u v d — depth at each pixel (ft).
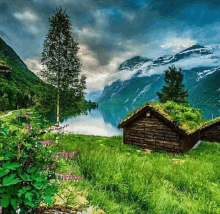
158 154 47.67
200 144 64.49
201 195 23.29
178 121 48.70
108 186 17.99
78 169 19.11
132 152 47.34
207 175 30.66
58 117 48.73
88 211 11.62
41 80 52.70
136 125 56.49
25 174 7.40
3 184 6.61
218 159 42.63
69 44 54.54
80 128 171.12
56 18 54.44
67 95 52.19
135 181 19.65
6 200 6.89
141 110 54.29
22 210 7.59
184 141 50.06
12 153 7.54
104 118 350.43
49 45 53.42
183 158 43.62
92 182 17.49
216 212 18.75
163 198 18.01
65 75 52.95
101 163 22.26
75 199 12.36
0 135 7.61
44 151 8.90
